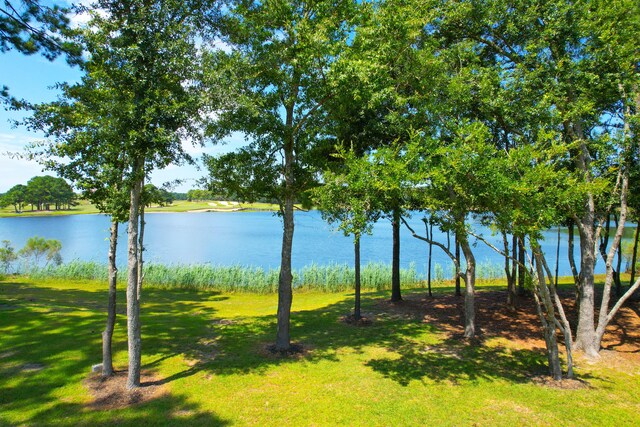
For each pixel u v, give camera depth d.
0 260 25.16
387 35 8.58
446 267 29.56
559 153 6.94
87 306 13.83
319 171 9.72
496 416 6.14
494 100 8.31
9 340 9.23
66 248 41.19
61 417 5.83
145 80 6.50
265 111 8.73
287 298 9.29
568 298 14.63
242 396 6.75
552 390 7.10
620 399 6.75
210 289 19.52
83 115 6.87
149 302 15.80
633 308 12.83
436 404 6.54
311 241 50.78
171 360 8.44
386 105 10.81
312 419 6.01
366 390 7.07
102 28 6.61
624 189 8.80
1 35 10.43
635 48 8.41
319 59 7.93
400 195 7.32
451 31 10.57
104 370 7.36
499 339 10.22
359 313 12.19
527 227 6.39
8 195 100.12
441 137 9.10
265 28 8.90
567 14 8.41
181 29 7.08
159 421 5.80
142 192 7.38
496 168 6.56
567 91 8.48
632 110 9.20
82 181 7.00
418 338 10.34
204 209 137.75
